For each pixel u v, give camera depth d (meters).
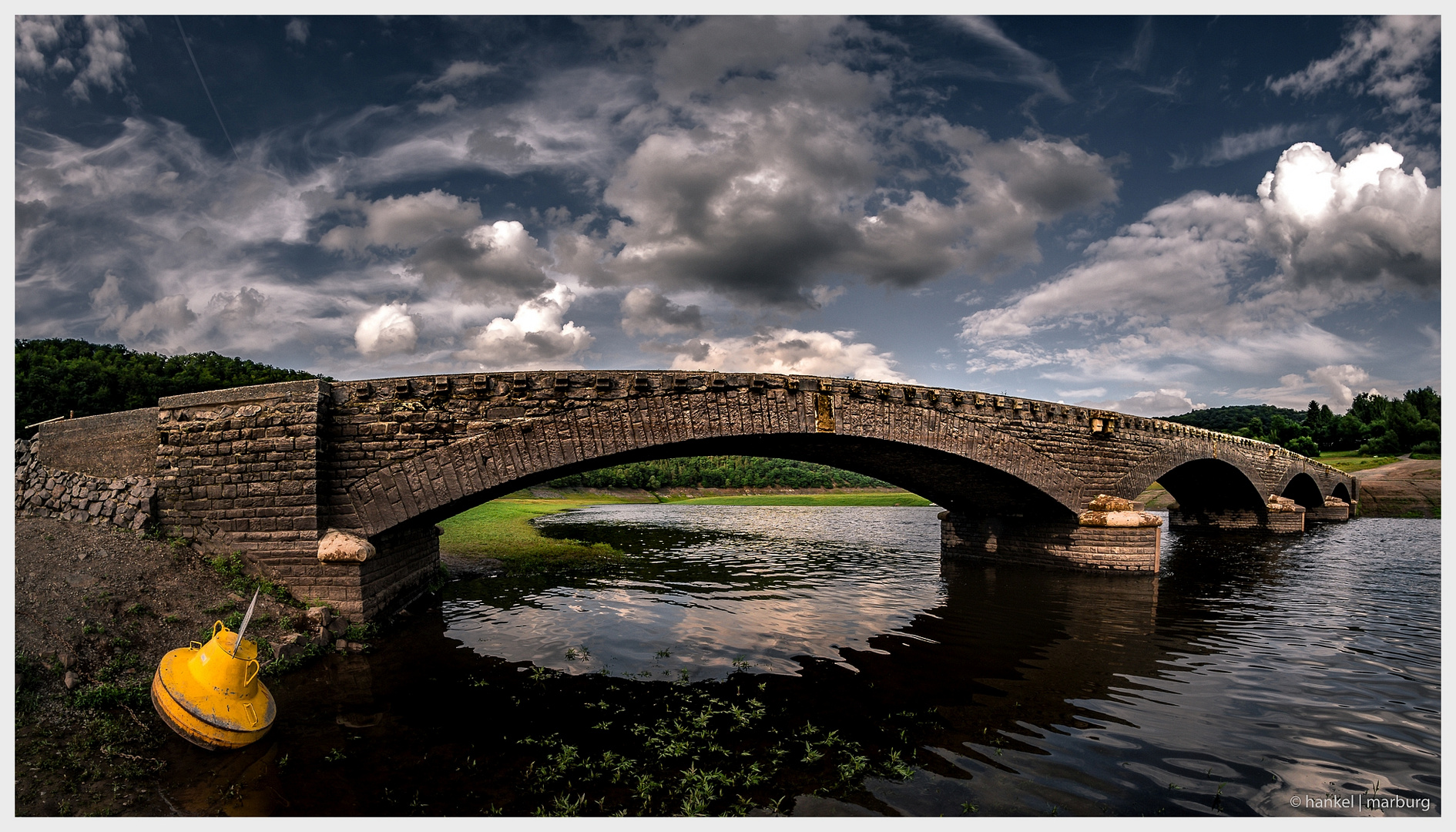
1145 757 9.11
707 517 62.78
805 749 9.33
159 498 15.80
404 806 7.67
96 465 16.67
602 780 8.40
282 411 15.51
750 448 22.39
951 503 30.58
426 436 16.31
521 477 16.91
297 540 15.16
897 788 8.15
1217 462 36.22
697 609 18.45
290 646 13.12
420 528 20.08
